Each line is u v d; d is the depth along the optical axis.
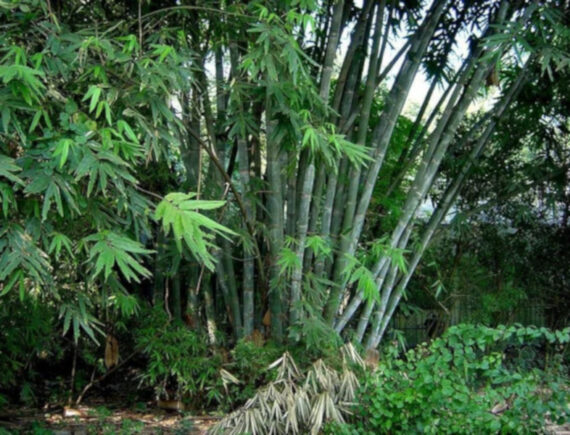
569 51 4.86
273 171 4.18
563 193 6.55
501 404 3.64
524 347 6.45
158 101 2.88
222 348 4.59
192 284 4.75
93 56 2.96
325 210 4.41
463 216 5.70
